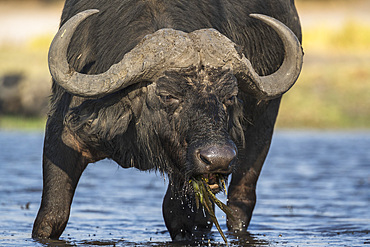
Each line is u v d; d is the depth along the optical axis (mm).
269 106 29094
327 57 98375
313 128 73812
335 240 26141
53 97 24969
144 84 21656
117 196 37156
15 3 173125
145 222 30156
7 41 110125
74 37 23781
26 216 30969
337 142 63500
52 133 24625
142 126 22109
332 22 137000
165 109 21094
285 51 22953
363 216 31391
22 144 60719
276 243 25625
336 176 44156
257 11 27047
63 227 24875
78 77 21156
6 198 35812
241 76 21922
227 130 20688
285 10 29031
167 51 20812
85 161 25031
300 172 46125
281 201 35562
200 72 20812
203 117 20297
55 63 21000
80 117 23391
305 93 80000
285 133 70812
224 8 24906
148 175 45500
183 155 20969
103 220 30406
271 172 46188
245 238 26703
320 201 35375
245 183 29422
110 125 22688
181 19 22516
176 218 26281
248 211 29094
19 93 75938
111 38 22781
